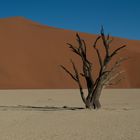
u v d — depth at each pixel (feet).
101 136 36.04
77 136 36.14
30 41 281.54
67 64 258.16
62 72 243.40
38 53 266.16
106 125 44.29
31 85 224.12
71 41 298.76
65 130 40.29
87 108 68.95
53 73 242.17
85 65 68.80
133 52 283.59
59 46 283.79
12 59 248.32
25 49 267.18
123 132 38.50
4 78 223.10
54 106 83.97
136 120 49.21
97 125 44.34
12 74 228.84
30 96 128.26
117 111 62.75
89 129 40.96
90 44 297.74
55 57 264.93
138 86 239.91
